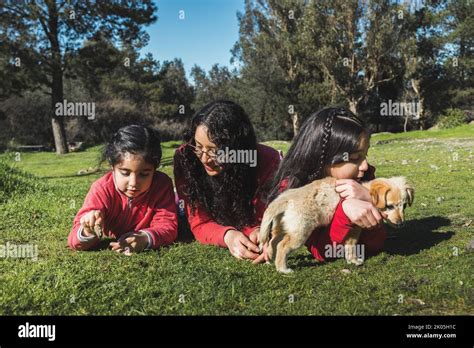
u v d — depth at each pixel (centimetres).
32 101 1423
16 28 966
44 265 140
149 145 150
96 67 1084
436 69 1623
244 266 138
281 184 143
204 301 115
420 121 1638
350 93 1454
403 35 1396
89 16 999
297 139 141
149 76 1822
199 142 146
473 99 1670
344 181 132
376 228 139
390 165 412
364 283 123
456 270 130
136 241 151
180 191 160
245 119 148
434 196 246
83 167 630
